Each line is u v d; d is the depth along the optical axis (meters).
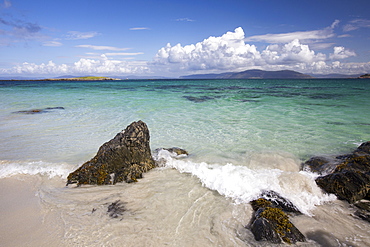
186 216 4.59
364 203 5.17
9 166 7.17
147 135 7.51
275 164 7.50
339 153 8.30
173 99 25.61
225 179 5.95
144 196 5.38
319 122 13.15
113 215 4.63
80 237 3.98
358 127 11.85
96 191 5.66
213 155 8.32
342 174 5.81
